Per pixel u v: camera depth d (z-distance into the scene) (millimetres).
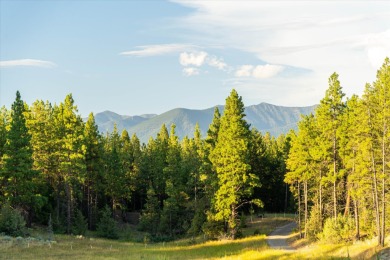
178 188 69875
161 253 45562
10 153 50688
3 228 46969
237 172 50375
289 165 56844
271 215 76812
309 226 49531
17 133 51156
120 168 75938
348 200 48562
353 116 43719
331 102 46719
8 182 50938
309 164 50875
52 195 61562
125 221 80500
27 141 51938
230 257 40312
